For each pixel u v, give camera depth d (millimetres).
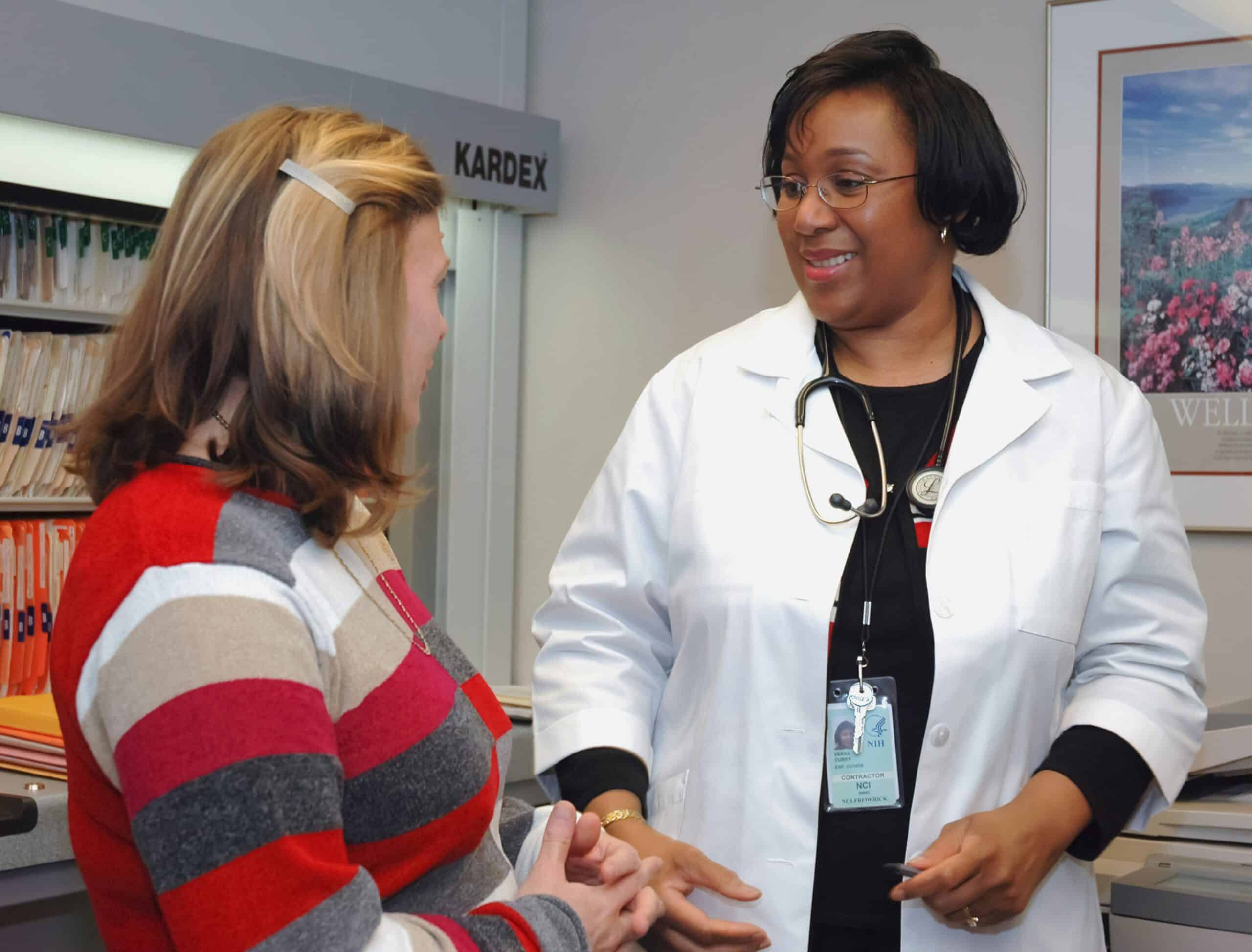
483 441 2850
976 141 1327
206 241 801
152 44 2133
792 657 1282
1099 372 1429
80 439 829
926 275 1379
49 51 2012
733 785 1293
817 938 1236
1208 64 2109
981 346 1426
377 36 2625
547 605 1515
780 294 2570
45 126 2156
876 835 1233
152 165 2301
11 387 2357
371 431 824
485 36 2820
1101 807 1236
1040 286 2289
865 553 1297
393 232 834
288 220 792
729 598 1325
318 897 687
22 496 2404
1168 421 2160
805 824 1245
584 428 2852
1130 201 2182
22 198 2141
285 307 783
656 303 2746
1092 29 2201
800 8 2535
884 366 1412
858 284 1328
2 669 2336
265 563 755
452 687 877
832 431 1370
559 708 1393
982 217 1374
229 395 815
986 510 1310
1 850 1458
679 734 1390
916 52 1387
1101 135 2199
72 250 2404
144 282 832
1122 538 1369
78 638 745
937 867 1090
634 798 1296
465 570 2818
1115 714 1293
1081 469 1348
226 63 2230
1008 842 1146
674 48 2711
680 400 1495
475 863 912
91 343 2463
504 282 2871
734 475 1390
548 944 808
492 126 2678
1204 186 2121
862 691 1252
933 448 1357
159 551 737
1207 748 1664
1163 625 1356
